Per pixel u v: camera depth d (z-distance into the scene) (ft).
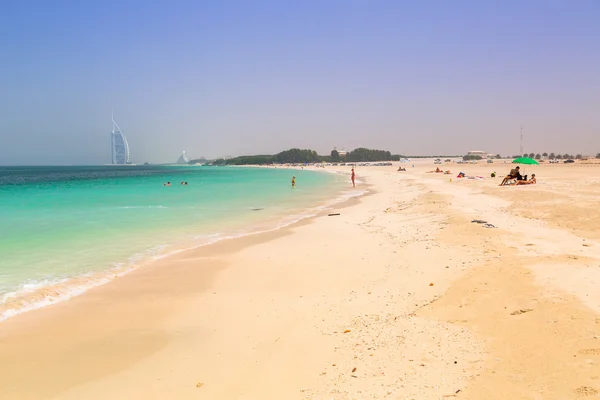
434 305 29.84
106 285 38.96
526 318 24.62
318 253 50.42
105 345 26.63
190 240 60.29
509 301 27.48
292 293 36.01
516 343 21.97
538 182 148.97
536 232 52.42
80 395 20.94
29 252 51.85
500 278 32.17
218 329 28.89
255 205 109.09
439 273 37.60
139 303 34.22
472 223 59.41
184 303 34.12
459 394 18.21
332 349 24.85
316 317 30.30
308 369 22.70
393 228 65.21
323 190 168.35
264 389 20.95
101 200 123.13
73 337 27.81
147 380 22.31
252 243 57.88
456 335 24.39
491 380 18.89
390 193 140.77
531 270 32.86
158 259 48.85
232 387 21.34
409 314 29.12
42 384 22.03
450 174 280.72
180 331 28.66
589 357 18.99
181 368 23.56
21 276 41.50
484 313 26.68
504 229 54.54
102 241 59.21
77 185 215.72
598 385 16.72
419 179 220.02
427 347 23.43
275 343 26.30
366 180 245.45
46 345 26.63
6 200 122.62
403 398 18.54
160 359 24.71
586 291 27.48
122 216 85.71
